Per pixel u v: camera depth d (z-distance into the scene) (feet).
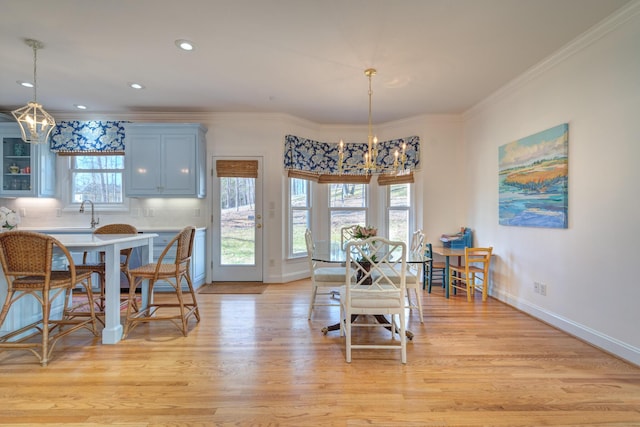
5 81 11.48
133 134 14.32
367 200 17.35
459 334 9.12
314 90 12.37
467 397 6.06
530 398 6.02
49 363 7.33
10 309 8.30
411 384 6.50
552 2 7.10
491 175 13.01
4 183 14.19
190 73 10.88
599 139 8.13
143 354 7.82
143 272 9.14
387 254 8.13
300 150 16.07
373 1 7.09
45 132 9.41
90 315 9.09
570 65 9.03
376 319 9.96
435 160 15.37
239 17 7.71
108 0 7.06
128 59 9.88
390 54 9.50
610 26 7.72
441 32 8.32
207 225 15.56
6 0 7.04
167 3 7.18
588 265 8.45
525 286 11.02
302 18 7.74
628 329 7.42
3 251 7.18
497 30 8.22
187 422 5.36
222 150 15.48
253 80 11.44
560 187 9.27
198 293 13.65
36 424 5.27
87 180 15.51
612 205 7.79
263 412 5.62
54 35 8.52
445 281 13.55
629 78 7.36
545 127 9.99
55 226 15.29
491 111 12.96
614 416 5.51
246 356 7.74
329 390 6.29
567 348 8.16
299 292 13.80
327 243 12.57
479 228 14.01
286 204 15.83
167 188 14.33
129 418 5.44
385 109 14.64
